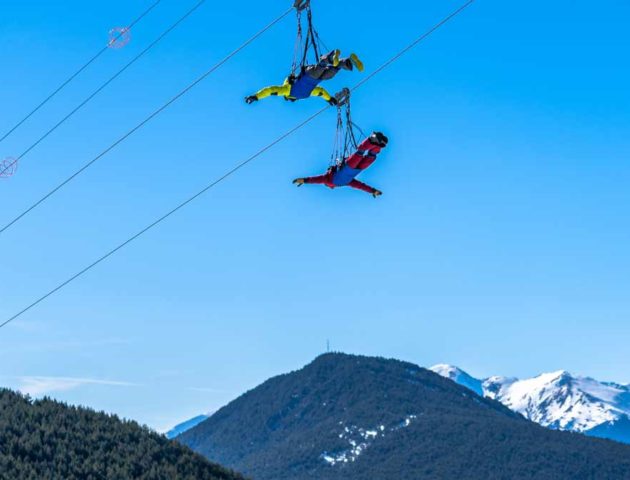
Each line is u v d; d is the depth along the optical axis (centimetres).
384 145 4059
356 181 4306
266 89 4075
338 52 3988
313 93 4159
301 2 4050
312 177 4278
